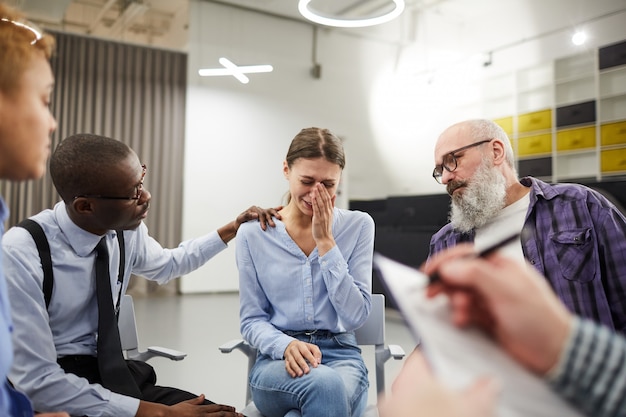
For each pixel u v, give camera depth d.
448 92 8.70
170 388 1.31
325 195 1.32
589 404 0.23
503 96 7.96
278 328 1.43
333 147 1.36
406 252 4.03
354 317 1.34
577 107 6.82
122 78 6.88
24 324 1.04
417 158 9.04
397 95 8.94
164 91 7.12
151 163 7.03
